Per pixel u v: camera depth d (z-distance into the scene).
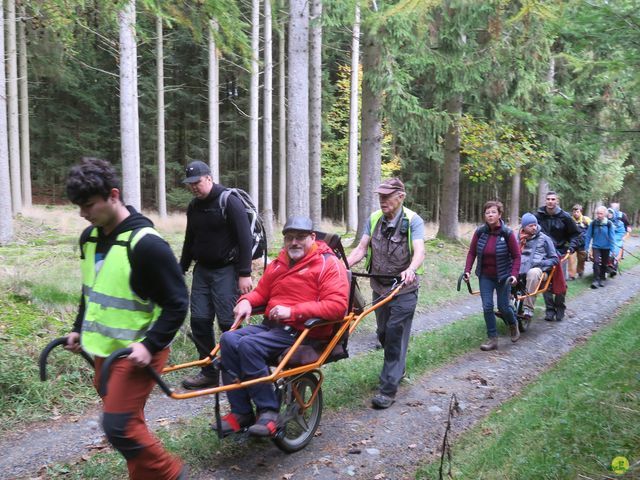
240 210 4.84
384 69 11.37
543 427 3.97
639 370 4.88
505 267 7.02
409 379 5.70
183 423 4.41
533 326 8.47
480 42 13.24
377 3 8.11
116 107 30.84
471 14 10.87
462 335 7.48
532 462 3.33
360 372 5.67
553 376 5.53
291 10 9.45
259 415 3.60
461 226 23.59
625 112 5.70
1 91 11.70
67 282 6.98
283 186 23.91
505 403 4.95
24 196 20.55
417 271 5.03
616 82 5.57
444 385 5.59
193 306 5.07
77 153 30.06
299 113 9.59
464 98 14.68
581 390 4.66
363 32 11.74
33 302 6.32
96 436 4.23
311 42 15.99
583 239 12.88
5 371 4.83
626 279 13.80
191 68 27.27
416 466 3.82
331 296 3.84
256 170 18.47
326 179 25.59
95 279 2.79
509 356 6.74
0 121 11.54
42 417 4.52
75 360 5.33
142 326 2.75
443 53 12.15
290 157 9.61
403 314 4.96
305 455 3.96
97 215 2.64
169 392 2.80
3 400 4.58
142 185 31.88
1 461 3.78
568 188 18.52
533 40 11.73
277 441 3.80
